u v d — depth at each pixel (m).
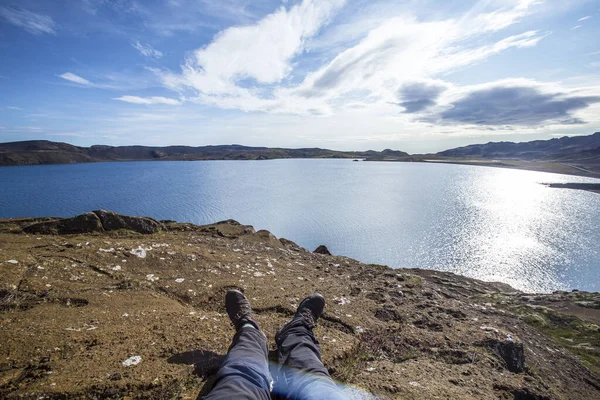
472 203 91.31
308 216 65.38
